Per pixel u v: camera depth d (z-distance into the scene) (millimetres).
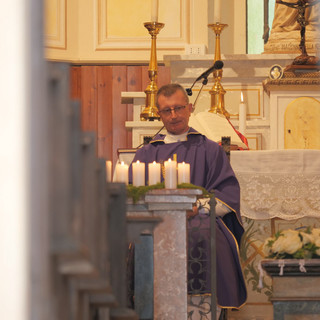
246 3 17500
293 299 6297
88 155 3658
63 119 2926
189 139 9406
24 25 2498
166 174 6516
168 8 17016
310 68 12461
